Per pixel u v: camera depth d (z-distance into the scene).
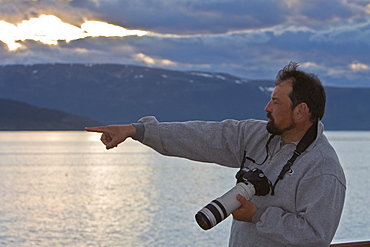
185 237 27.97
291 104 2.88
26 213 37.44
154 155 134.00
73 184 59.19
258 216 2.83
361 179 58.78
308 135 2.91
